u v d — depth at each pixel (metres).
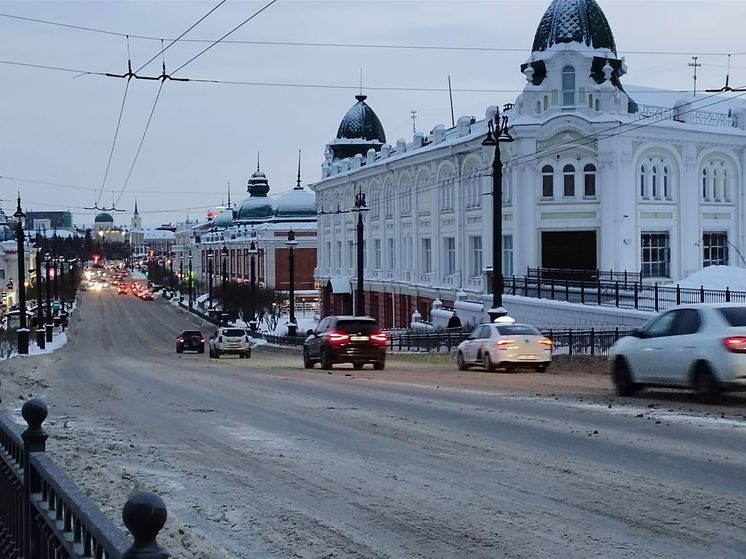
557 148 51.38
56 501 5.54
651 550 6.71
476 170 56.50
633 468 9.75
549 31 53.59
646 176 52.12
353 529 7.61
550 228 51.78
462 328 47.44
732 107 63.00
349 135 87.38
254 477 9.90
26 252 131.88
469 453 10.96
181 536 7.36
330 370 30.36
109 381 25.16
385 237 72.50
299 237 117.25
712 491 8.55
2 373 29.97
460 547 6.95
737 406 15.32
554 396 17.84
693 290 37.19
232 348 48.03
